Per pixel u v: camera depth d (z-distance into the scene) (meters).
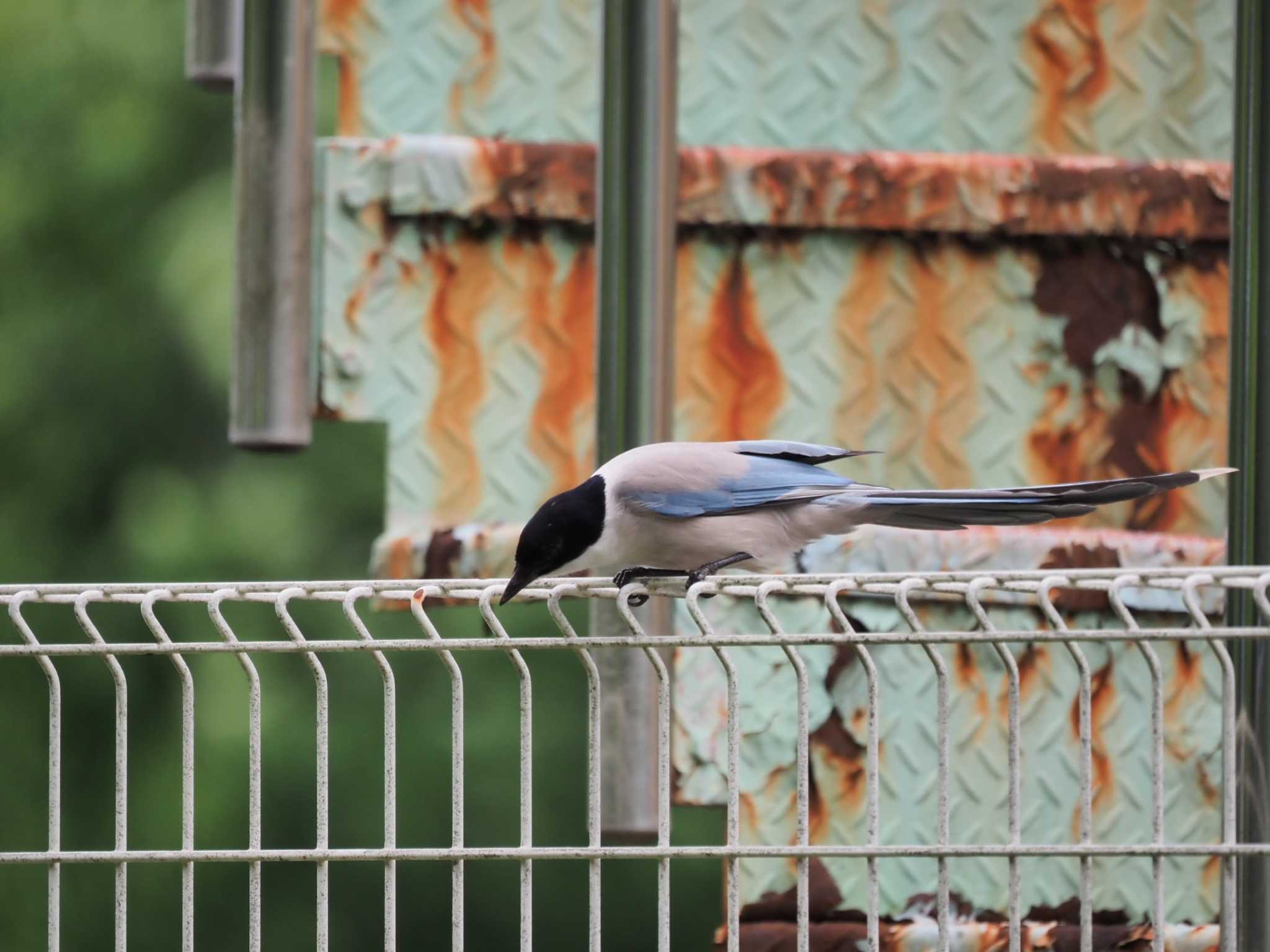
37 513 24.64
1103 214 10.66
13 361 24.75
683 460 9.01
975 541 10.23
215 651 6.75
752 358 10.73
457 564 10.48
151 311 24.84
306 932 23.77
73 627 24.00
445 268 10.64
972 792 10.14
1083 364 10.77
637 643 6.74
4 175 24.80
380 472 24.45
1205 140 11.02
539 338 10.66
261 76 9.87
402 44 10.83
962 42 10.98
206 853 6.68
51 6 25.05
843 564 10.20
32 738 23.95
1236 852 6.59
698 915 25.00
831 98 10.95
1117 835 10.12
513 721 24.00
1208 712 10.10
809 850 6.70
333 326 10.57
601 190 8.82
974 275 10.77
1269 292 7.53
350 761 23.59
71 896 23.89
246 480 24.58
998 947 9.94
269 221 9.92
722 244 10.70
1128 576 6.66
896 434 10.74
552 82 10.84
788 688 10.12
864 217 10.60
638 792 8.75
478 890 24.28
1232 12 11.01
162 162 24.92
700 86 10.91
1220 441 10.73
